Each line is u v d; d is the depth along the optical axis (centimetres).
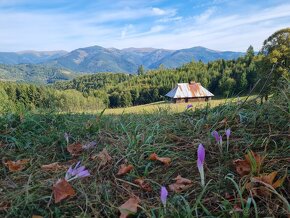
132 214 172
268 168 192
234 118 279
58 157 271
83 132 318
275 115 259
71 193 191
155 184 204
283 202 160
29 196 189
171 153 243
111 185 208
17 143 288
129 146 257
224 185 188
